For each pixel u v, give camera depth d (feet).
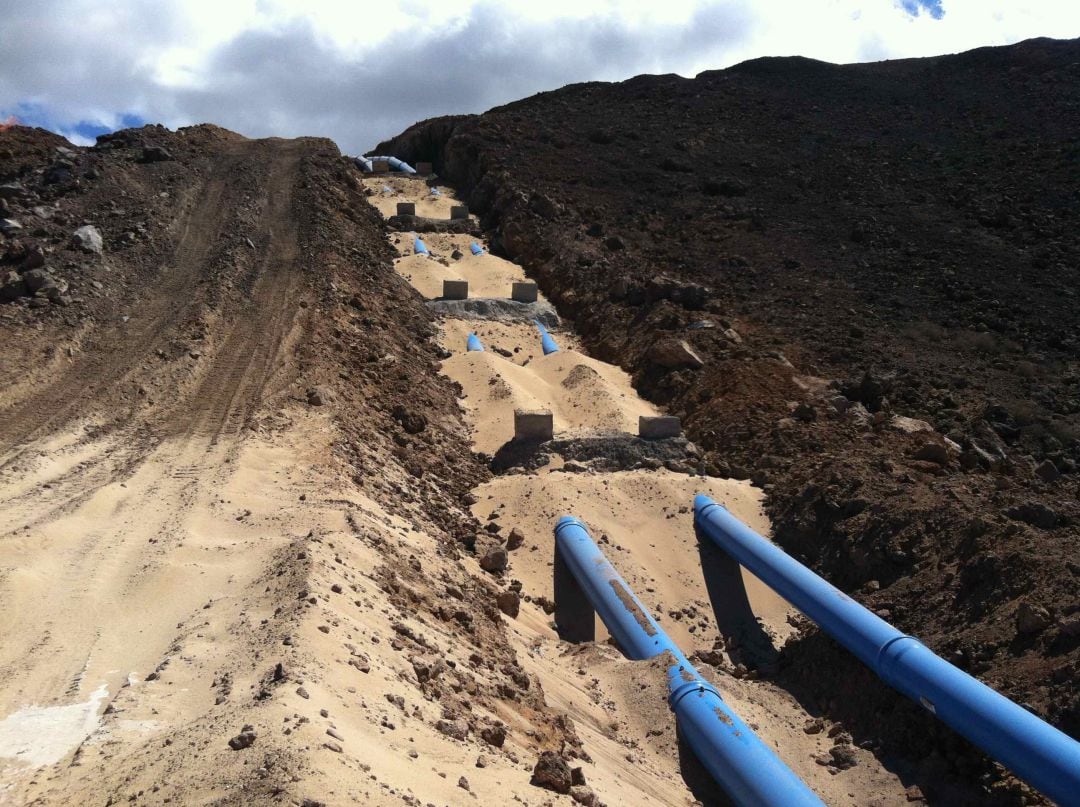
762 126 270.46
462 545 92.17
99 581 54.44
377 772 32.78
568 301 181.68
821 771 69.77
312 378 105.70
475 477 111.75
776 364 137.28
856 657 77.46
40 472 74.28
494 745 44.83
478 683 52.85
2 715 39.04
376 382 118.83
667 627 90.63
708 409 129.08
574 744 55.21
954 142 242.58
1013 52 291.58
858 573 92.17
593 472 111.34
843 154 245.04
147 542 61.00
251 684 38.83
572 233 204.74
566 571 94.73
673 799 57.41
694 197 225.35
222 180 180.14
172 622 49.73
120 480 73.97
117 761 33.86
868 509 96.43
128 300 122.21
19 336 105.50
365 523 69.00
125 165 175.52
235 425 89.66
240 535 63.57
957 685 64.90
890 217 204.85
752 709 77.36
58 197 153.89
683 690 68.18
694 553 99.96
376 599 54.60
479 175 253.03
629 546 99.30
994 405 125.29
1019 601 75.51
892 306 163.84
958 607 80.84
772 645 89.97
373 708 39.22
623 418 124.26
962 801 63.72
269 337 115.85
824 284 174.70
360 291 145.38
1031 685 67.77
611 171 243.19
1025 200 202.28
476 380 136.98
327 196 185.06
